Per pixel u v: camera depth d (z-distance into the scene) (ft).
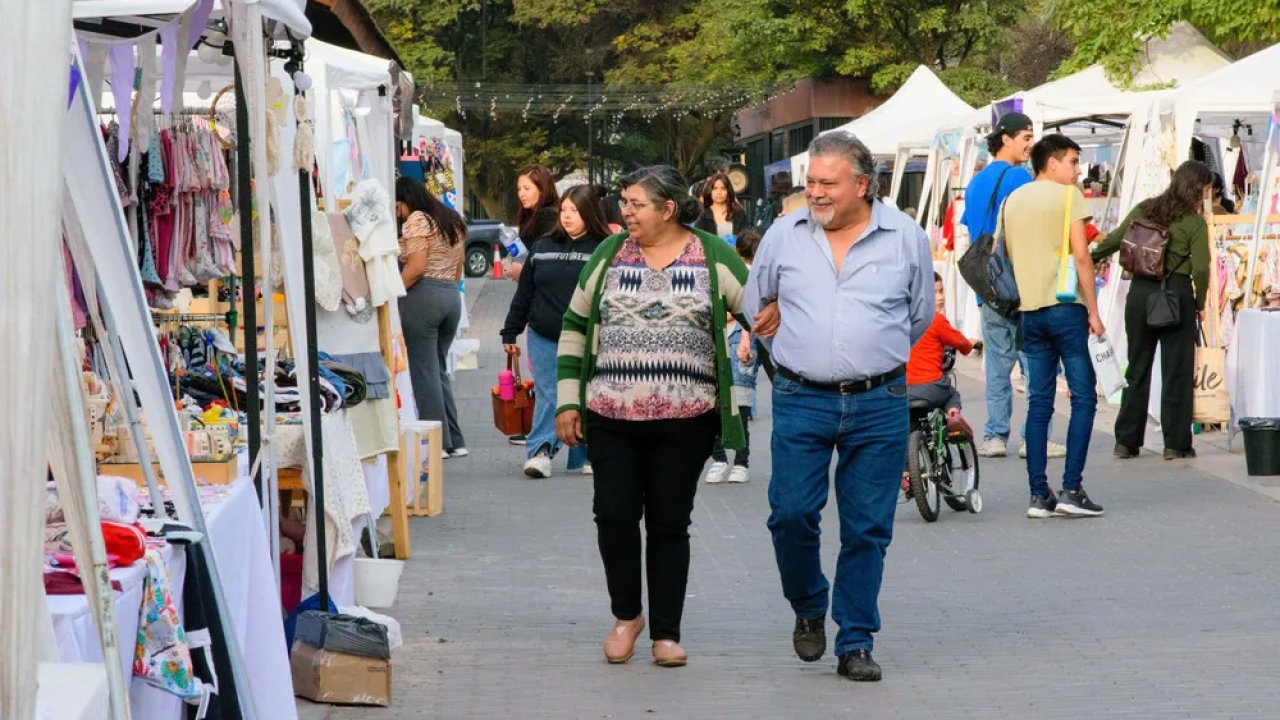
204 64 36.45
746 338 47.29
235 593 21.35
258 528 22.67
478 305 136.67
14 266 9.55
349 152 49.08
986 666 27.07
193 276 30.78
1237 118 70.59
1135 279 50.01
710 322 26.63
